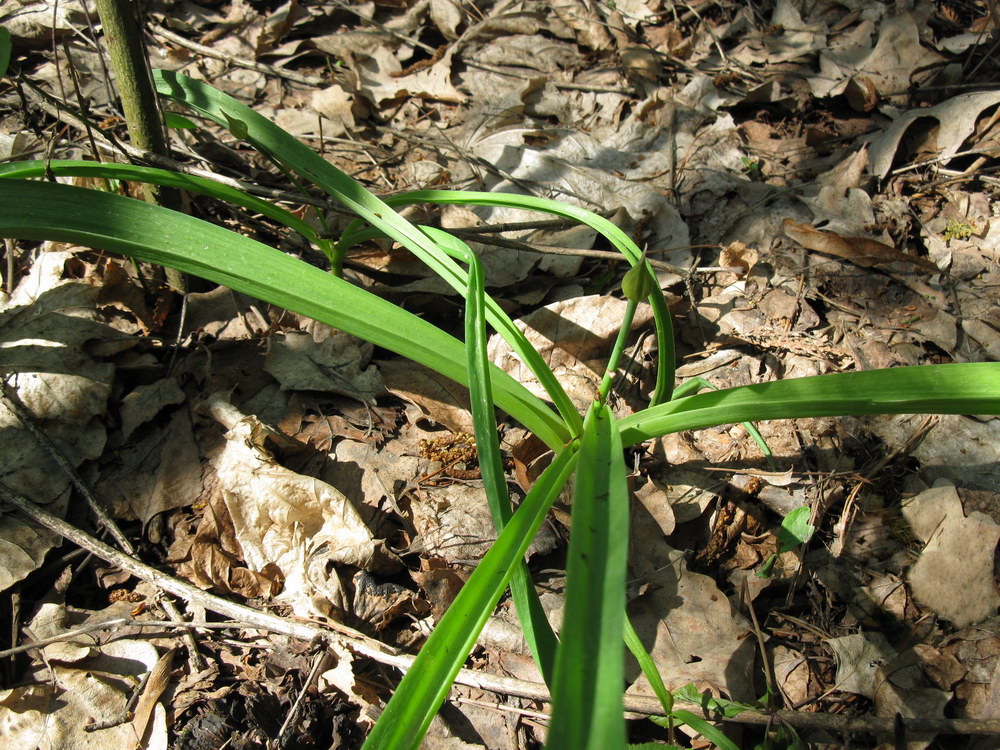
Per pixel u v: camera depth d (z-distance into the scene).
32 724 0.34
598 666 0.23
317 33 0.67
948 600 0.39
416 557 0.40
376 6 0.69
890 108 0.61
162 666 0.36
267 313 0.48
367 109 0.62
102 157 0.50
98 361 0.44
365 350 0.46
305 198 0.42
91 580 0.39
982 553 0.40
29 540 0.38
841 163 0.57
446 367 0.36
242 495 0.40
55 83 0.58
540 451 0.43
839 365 0.47
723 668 0.37
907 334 0.48
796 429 0.44
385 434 0.44
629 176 0.57
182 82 0.43
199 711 0.35
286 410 0.44
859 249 0.51
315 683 0.36
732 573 0.40
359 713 0.35
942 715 0.36
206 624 0.37
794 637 0.39
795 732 0.34
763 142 0.60
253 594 0.39
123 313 0.46
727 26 0.69
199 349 0.46
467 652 0.27
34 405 0.41
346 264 0.50
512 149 0.58
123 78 0.43
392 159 0.58
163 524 0.40
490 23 0.67
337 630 0.37
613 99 0.63
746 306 0.50
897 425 0.45
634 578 0.39
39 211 0.34
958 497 0.42
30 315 0.45
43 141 0.52
